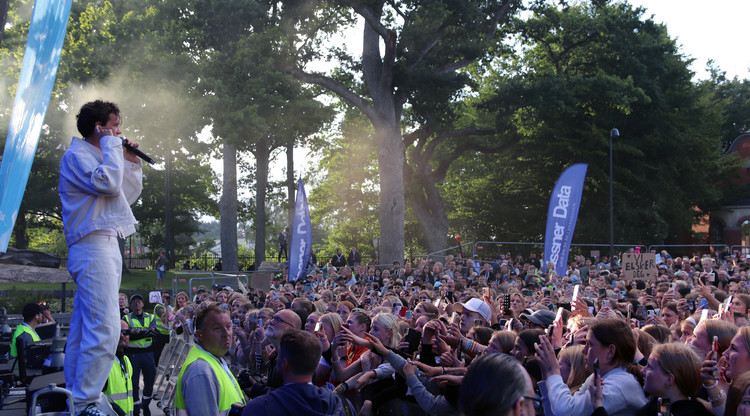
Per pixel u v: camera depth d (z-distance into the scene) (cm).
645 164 4128
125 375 712
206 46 2733
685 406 392
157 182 4709
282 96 2669
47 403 523
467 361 570
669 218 4441
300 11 2880
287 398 375
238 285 2156
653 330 636
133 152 454
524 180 4469
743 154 5225
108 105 439
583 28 3781
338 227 5000
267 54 2750
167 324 1333
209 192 5231
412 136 3834
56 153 3959
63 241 6350
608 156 4084
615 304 978
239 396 463
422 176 3991
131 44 2600
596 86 3525
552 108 3500
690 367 396
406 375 500
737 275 1870
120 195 429
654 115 4091
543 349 412
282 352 391
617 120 4106
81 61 2661
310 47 3044
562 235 1947
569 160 4244
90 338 410
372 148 4441
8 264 1229
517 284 1794
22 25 2995
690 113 4469
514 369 251
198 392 432
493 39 3544
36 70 546
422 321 642
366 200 4553
